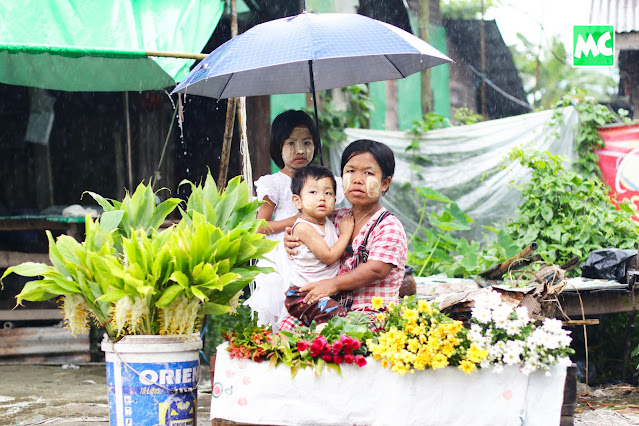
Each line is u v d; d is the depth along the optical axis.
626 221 7.41
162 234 3.64
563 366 3.43
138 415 3.54
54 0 5.64
